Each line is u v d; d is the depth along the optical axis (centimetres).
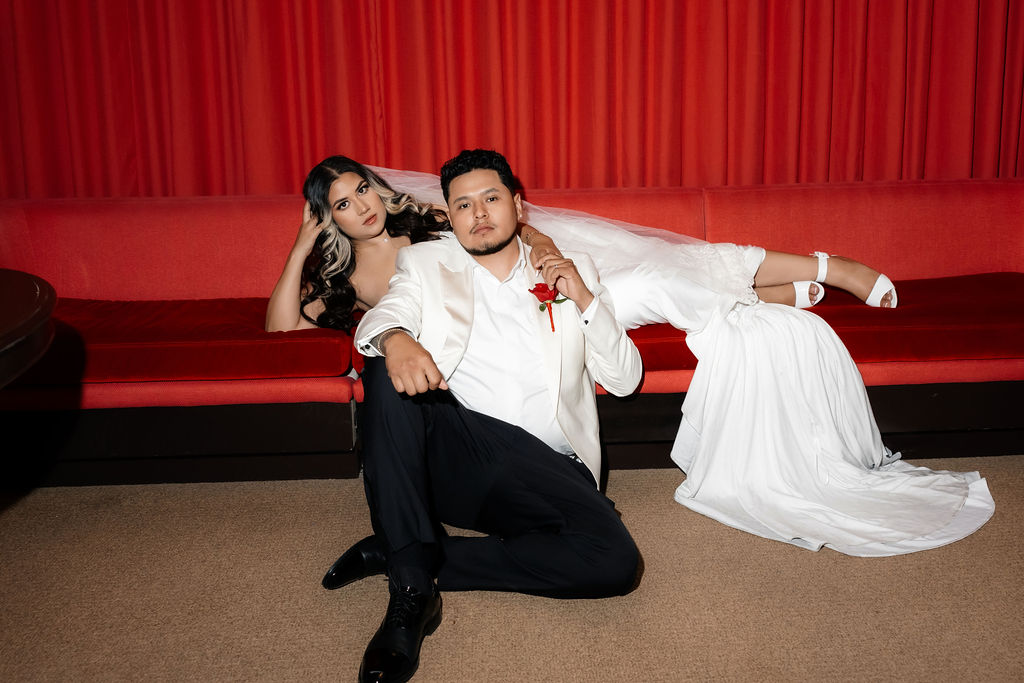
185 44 312
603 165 327
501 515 183
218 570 202
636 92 321
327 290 252
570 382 190
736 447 218
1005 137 341
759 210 294
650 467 240
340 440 232
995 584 187
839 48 325
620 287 235
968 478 226
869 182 300
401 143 322
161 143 325
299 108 319
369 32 314
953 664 163
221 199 294
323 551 209
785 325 220
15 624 183
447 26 313
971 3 319
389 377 175
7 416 230
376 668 158
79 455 232
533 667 166
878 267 298
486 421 184
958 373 231
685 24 318
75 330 233
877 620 176
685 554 203
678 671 163
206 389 226
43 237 289
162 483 242
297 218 292
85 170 325
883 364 230
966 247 299
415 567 169
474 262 195
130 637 178
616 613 182
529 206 270
